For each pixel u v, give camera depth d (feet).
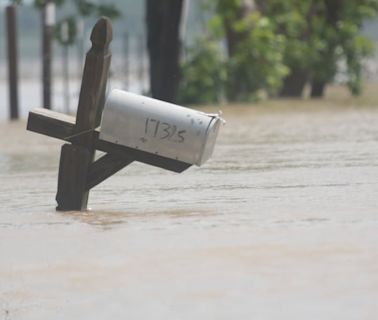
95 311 33.47
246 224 45.88
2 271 39.75
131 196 61.46
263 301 32.42
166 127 54.70
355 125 116.78
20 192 67.97
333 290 32.96
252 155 83.61
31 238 46.37
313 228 43.57
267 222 46.19
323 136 101.35
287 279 34.71
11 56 168.35
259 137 103.86
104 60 56.29
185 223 47.50
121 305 33.71
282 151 86.38
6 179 77.61
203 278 35.78
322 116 137.90
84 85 56.34
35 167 86.84
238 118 140.97
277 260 37.45
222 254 39.14
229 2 194.59
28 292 36.55
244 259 38.01
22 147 107.86
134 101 55.06
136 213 53.16
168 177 70.54
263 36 191.11
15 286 37.47
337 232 42.22
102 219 51.37
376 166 70.18
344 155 79.71
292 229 43.60
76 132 56.59
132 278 36.78
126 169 76.69
